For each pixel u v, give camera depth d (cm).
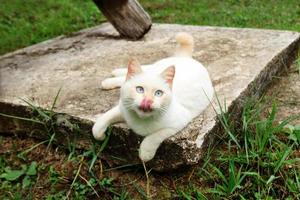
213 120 132
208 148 130
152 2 294
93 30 221
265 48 182
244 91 149
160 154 129
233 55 176
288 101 161
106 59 180
